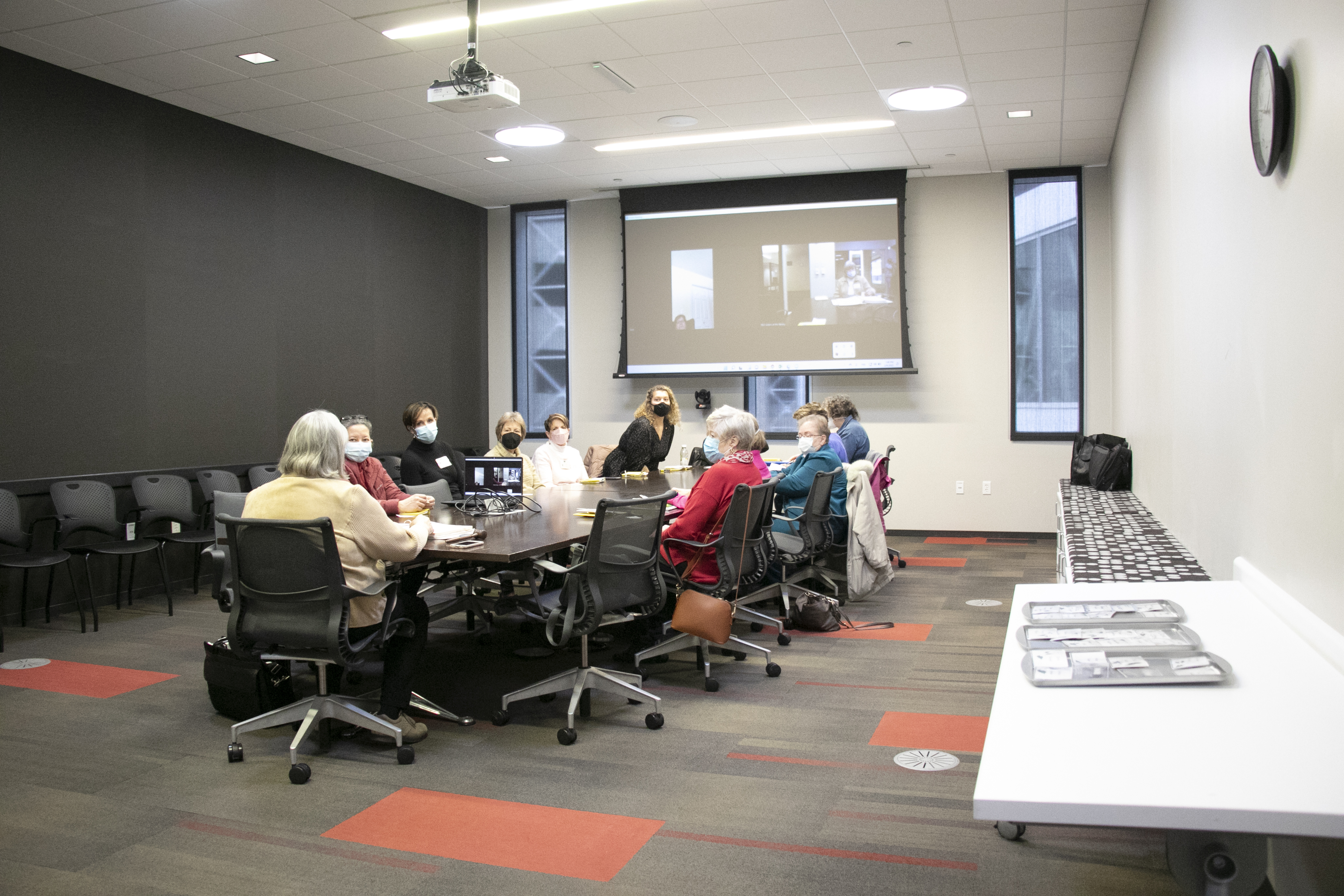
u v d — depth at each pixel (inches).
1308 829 40.2
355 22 185.9
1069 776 44.4
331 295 289.0
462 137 268.5
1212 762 45.5
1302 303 77.0
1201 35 124.4
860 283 321.7
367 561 116.9
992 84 226.8
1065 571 142.0
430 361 336.8
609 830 98.9
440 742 126.6
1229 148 107.0
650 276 342.0
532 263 367.6
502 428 215.9
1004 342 319.6
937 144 282.0
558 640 131.4
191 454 242.8
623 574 132.4
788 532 204.2
